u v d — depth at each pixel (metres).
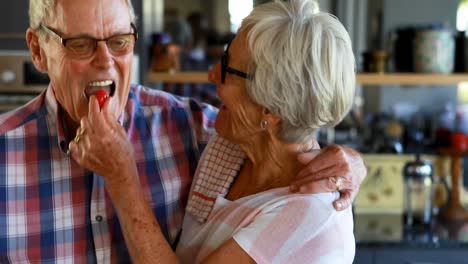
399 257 2.33
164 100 1.54
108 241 1.39
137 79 2.35
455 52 2.60
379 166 2.64
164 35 2.58
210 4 3.20
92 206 1.38
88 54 1.26
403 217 2.61
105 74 1.27
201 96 2.91
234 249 1.17
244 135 1.25
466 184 2.79
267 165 1.25
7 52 2.31
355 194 1.24
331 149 1.24
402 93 3.02
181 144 1.50
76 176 1.38
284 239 1.15
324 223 1.15
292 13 1.16
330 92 1.15
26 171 1.37
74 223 1.38
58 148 1.38
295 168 1.24
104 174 1.18
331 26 1.16
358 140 2.79
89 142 1.15
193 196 1.37
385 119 2.90
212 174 1.36
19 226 1.36
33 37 1.34
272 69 1.14
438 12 2.89
